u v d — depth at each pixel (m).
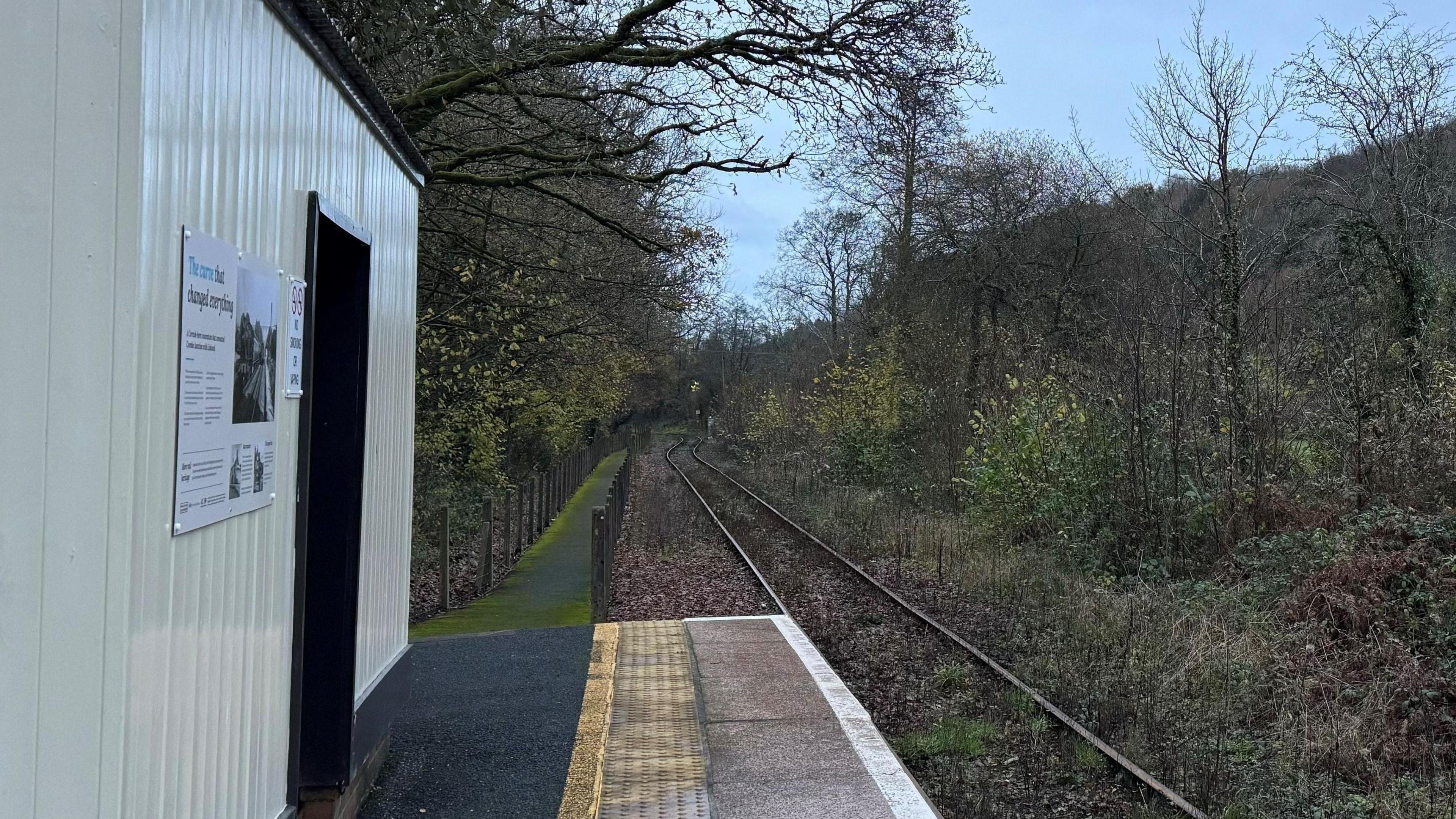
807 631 10.24
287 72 3.62
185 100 2.73
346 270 4.74
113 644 2.43
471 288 14.34
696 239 13.12
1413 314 13.81
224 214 3.04
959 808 5.62
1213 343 13.48
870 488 24.06
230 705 3.20
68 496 2.42
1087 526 13.14
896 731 7.07
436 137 12.88
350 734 4.53
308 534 4.54
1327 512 10.83
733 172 11.41
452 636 8.88
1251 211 16.48
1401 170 14.67
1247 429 12.62
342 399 4.68
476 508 17.78
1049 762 6.32
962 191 26.58
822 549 16.14
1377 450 10.73
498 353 15.22
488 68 10.05
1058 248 25.39
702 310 15.52
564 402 22.53
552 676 7.46
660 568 14.83
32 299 2.42
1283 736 6.70
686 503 25.92
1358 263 14.72
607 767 5.51
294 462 3.82
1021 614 10.48
